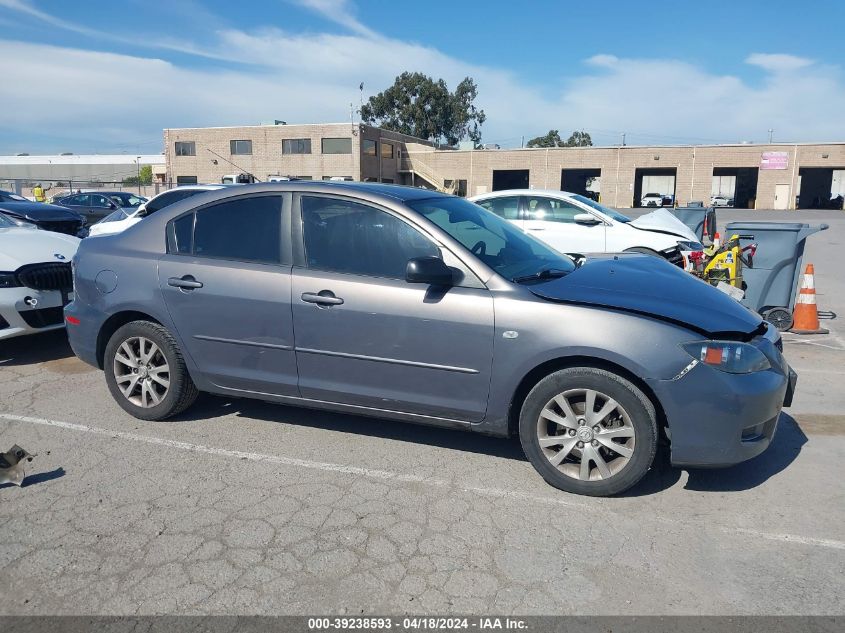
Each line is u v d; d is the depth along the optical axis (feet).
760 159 164.76
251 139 173.37
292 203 14.06
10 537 10.77
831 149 160.15
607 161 174.81
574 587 9.50
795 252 25.43
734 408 11.16
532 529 11.02
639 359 11.23
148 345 15.40
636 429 11.51
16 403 17.16
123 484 12.62
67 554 10.29
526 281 12.63
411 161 191.21
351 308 13.06
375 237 13.30
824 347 23.66
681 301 12.14
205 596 9.29
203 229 14.92
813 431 15.40
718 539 10.75
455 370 12.48
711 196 170.60
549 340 11.74
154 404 15.58
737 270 25.95
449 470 13.23
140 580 9.65
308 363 13.70
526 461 13.66
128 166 257.55
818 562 10.11
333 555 10.26
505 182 199.21
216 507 11.73
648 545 10.57
